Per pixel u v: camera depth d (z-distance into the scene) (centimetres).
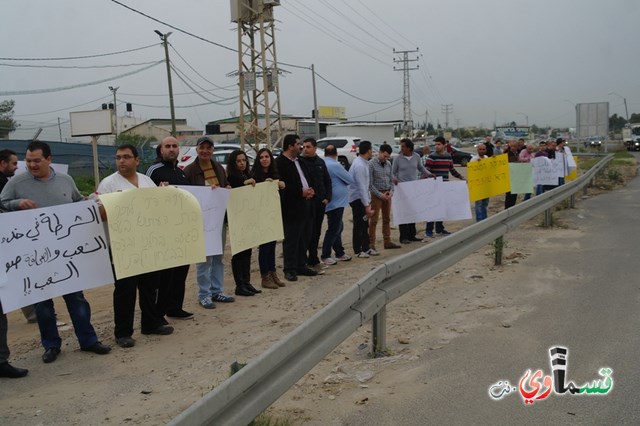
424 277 595
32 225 512
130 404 456
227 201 718
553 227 1209
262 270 827
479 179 1121
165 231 591
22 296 505
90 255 546
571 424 393
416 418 409
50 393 483
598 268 834
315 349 398
